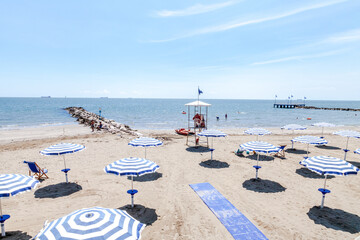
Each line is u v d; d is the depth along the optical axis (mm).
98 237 3408
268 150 9078
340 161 6988
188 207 7828
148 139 10758
